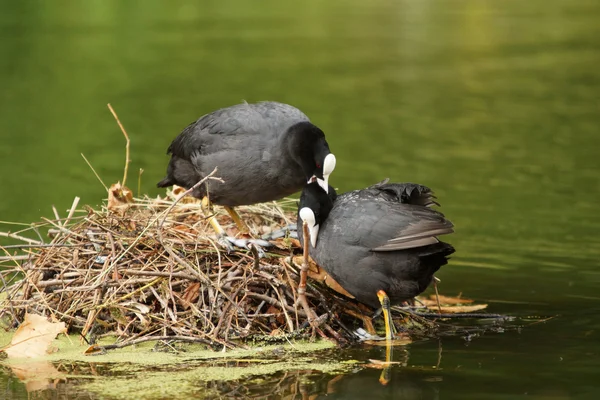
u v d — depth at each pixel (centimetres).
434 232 959
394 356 950
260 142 1073
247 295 1020
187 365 917
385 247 972
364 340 1009
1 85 2903
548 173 1983
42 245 1044
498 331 1046
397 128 2395
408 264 981
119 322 995
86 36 3791
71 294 1027
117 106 2603
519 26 4144
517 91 2859
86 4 4594
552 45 3656
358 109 2606
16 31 3853
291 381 870
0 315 1039
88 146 2167
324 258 1013
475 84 2962
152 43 3666
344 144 2216
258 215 1269
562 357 941
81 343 978
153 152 2094
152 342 984
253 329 1012
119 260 1039
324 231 1012
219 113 1120
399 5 4919
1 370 900
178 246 1061
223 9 4700
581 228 1570
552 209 1705
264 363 925
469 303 1166
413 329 1059
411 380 871
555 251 1430
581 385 852
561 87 2912
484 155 2134
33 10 4391
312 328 1003
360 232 986
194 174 1162
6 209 1606
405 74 3111
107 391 838
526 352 961
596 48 3572
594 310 1124
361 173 1941
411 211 984
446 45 3681
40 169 1948
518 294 1207
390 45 3675
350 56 3416
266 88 2831
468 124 2452
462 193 1822
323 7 4816
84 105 2630
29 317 976
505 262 1373
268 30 4025
